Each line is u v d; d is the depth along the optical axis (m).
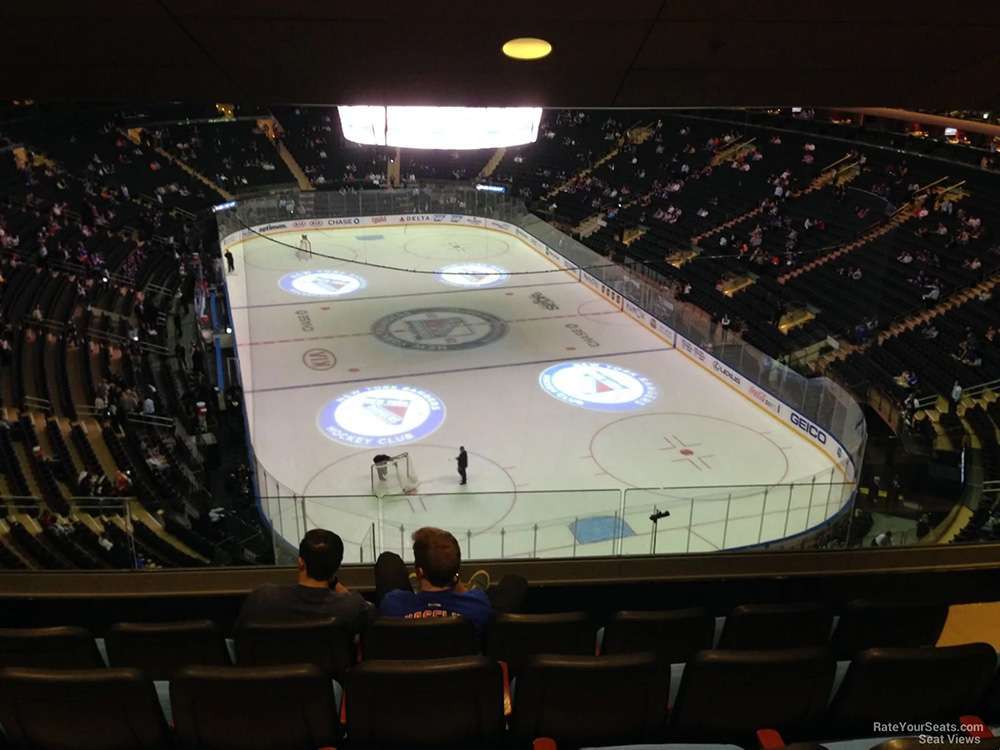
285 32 3.80
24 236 26.73
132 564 8.03
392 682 2.61
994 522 7.80
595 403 19.94
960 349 20.81
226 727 2.67
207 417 18.20
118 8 3.44
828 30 3.81
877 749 2.08
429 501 10.98
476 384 20.95
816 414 17.70
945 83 4.80
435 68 4.45
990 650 2.80
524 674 2.70
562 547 10.34
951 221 26.53
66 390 17.80
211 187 39.03
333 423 18.52
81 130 35.81
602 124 38.81
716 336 21.73
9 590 4.32
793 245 29.11
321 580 3.47
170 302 27.22
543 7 3.47
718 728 2.90
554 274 31.55
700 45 4.04
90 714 2.64
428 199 36.88
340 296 28.48
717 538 11.13
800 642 3.60
